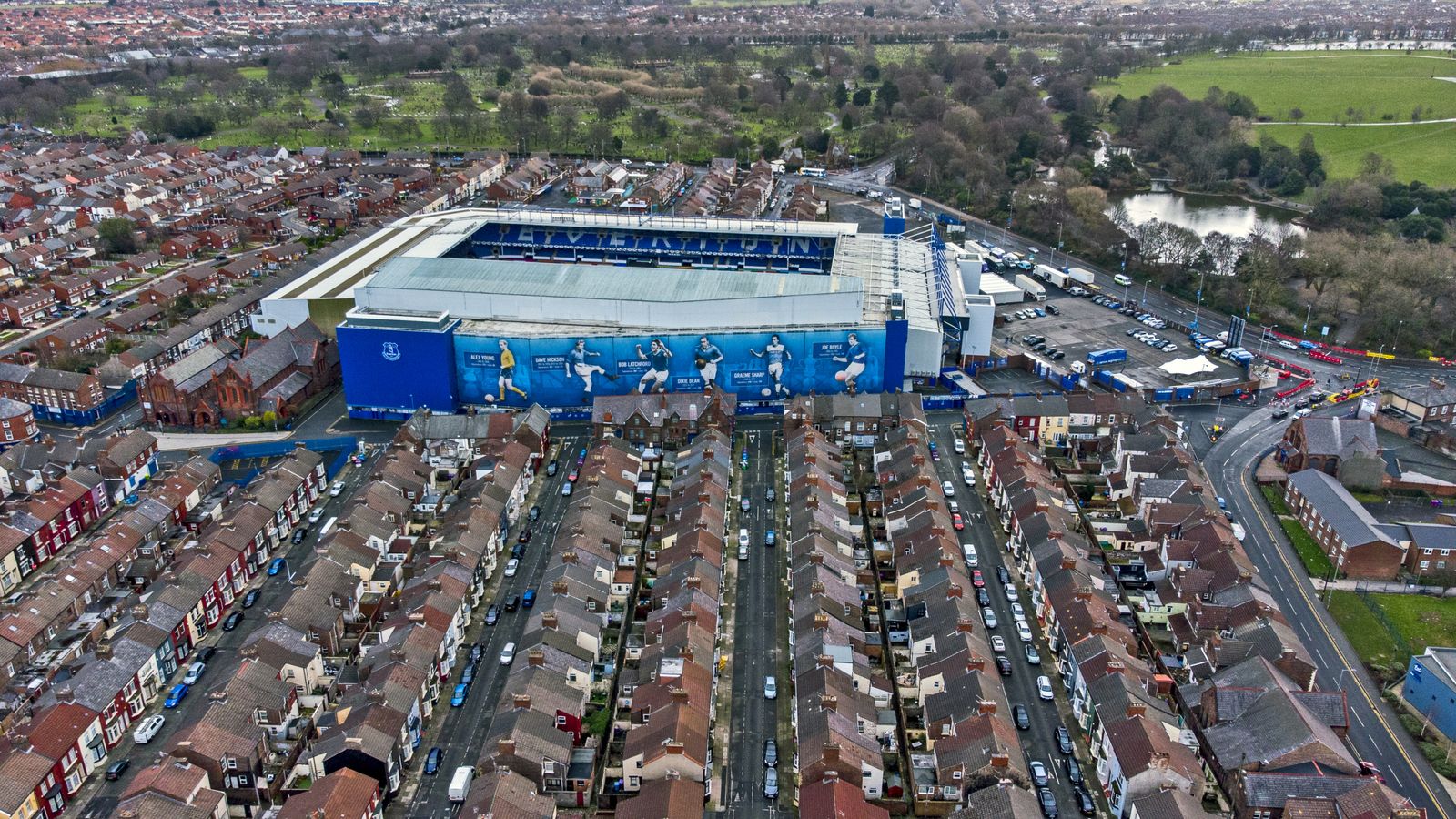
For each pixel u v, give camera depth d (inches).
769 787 5044.3
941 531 6697.8
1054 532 6638.8
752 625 6314.0
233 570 6540.4
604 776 5093.5
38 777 4781.0
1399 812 4446.4
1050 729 5492.1
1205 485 7682.1
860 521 7377.0
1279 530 7381.9
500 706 5324.8
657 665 5600.4
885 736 5359.3
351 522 6742.1
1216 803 4982.8
